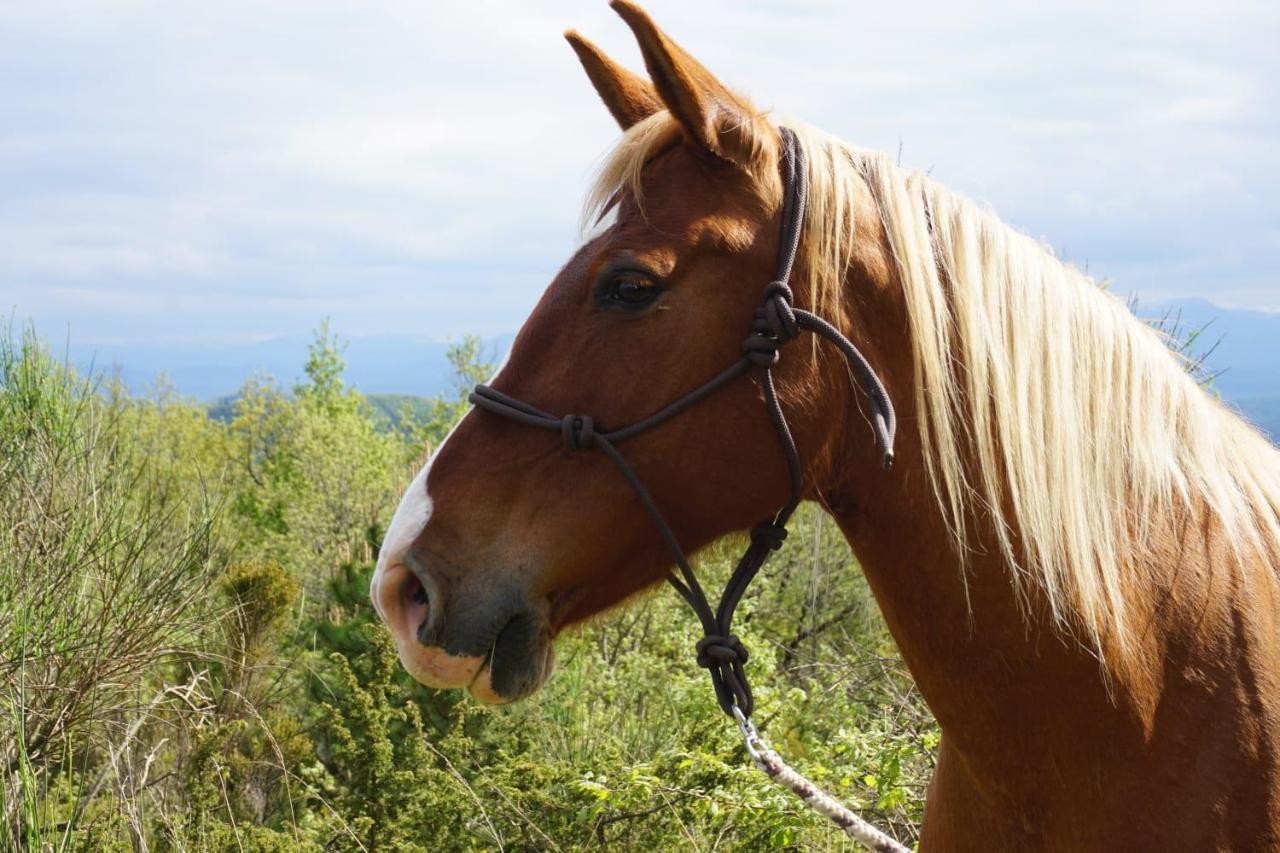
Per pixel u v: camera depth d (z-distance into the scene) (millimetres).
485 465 1719
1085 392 1746
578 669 5754
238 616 5184
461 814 4117
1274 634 1717
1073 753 1686
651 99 1947
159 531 5004
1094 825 1680
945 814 1907
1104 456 1726
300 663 5586
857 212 1734
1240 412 2283
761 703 4695
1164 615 1681
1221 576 1721
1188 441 1818
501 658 1672
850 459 1737
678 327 1672
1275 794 1613
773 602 7945
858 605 7945
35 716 4246
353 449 12164
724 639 1718
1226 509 1774
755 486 1708
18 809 3617
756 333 1666
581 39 1933
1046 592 1665
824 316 1688
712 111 1676
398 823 4074
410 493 1761
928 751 3771
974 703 1745
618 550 1723
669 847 4023
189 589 4895
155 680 5191
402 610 1709
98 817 3969
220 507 5641
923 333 1686
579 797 4137
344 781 4906
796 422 1688
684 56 1688
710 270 1678
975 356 1701
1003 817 1778
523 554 1687
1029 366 1713
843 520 1814
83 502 4836
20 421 4961
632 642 6727
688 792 3863
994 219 1824
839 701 5480
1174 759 1641
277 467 15656
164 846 3990
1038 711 1698
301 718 5387
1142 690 1651
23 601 4383
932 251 1758
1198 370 2484
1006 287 1749
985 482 1686
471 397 1761
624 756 4926
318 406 20453
